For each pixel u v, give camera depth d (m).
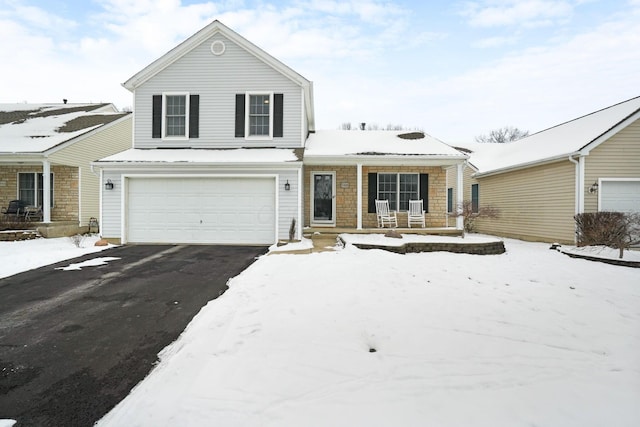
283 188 10.02
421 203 12.24
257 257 7.98
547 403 2.33
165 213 10.20
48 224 11.97
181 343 3.46
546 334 3.52
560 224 11.21
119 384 2.75
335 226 12.23
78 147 13.29
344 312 4.10
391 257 7.44
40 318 4.20
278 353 3.07
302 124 11.50
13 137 12.88
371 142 12.48
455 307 4.33
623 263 7.26
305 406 2.31
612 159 10.45
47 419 2.31
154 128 11.53
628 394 2.43
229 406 2.32
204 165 9.88
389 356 3.03
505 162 14.18
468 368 2.82
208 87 11.51
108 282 5.81
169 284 5.69
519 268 6.88
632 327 3.72
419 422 2.14
